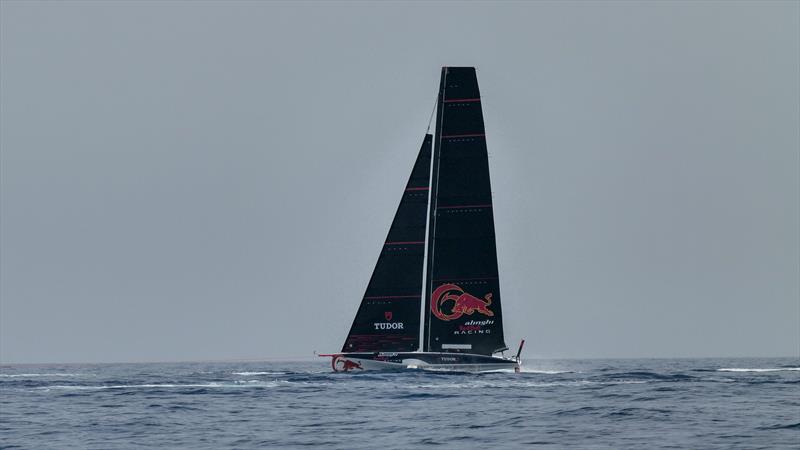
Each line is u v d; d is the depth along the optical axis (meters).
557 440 167.12
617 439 167.38
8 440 170.12
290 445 163.25
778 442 162.25
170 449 160.25
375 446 162.00
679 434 172.12
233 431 178.75
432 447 161.00
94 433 177.38
